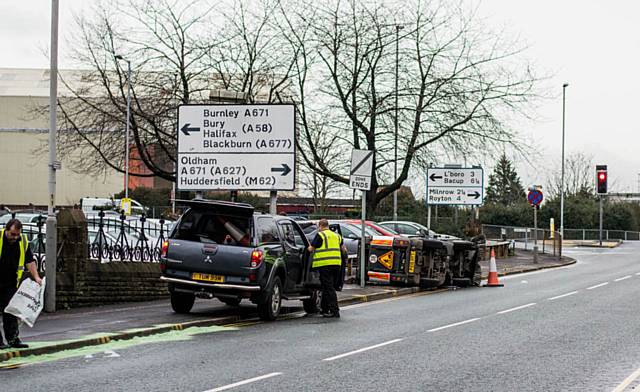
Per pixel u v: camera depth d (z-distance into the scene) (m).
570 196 99.00
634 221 94.81
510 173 130.88
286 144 25.17
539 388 10.75
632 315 20.11
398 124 38.56
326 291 19.66
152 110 43.00
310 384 10.88
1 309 13.16
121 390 10.36
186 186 25.44
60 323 16.62
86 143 47.94
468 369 12.20
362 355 13.49
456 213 54.72
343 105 39.09
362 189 26.81
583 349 14.38
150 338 15.41
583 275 36.56
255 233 18.36
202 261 18.16
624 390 10.62
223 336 15.84
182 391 10.32
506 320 18.95
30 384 10.70
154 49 42.75
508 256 51.09
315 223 31.59
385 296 25.44
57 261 19.77
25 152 84.12
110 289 20.84
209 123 25.39
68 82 55.09
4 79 86.31
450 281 29.88
